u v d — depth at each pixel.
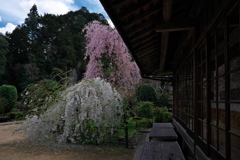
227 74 1.29
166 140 4.02
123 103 5.50
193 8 2.29
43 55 30.12
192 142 2.58
